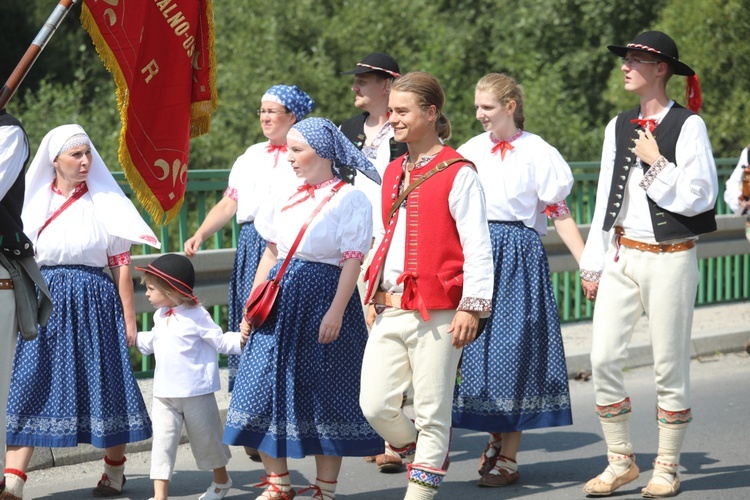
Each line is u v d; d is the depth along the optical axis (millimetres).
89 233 7855
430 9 26984
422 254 6855
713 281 17281
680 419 8016
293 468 9133
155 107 7559
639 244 7941
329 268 7516
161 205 7672
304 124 7441
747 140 23328
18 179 6727
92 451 9109
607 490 8016
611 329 8016
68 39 27422
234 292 9438
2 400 6707
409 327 6930
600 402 8078
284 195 7727
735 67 23203
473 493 8320
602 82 27672
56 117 23047
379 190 9070
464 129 24953
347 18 25406
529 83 25000
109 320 7879
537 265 8633
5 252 6617
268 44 23984
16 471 7652
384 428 7129
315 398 7406
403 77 6969
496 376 8477
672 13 24078
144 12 7418
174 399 7688
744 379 12445
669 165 7719
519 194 8602
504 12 28312
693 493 8117
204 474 8836
